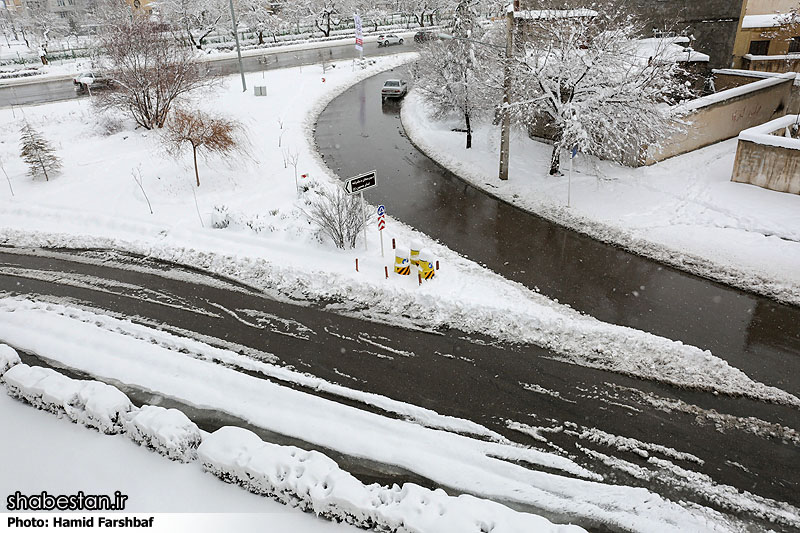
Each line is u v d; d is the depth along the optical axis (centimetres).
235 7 5525
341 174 2309
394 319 1310
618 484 858
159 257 1652
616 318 1279
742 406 1005
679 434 947
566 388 1063
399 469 900
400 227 1794
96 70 3831
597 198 1916
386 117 3200
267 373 1136
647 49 2425
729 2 2644
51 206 2012
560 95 1961
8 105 3484
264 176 2236
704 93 2653
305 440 965
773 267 1435
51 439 934
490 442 945
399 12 7525
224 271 1559
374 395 1062
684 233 1639
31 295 1480
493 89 2309
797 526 782
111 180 2192
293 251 1639
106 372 1154
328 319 1319
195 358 1190
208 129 2097
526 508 823
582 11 1961
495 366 1134
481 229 1766
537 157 2350
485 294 1383
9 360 1095
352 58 4834
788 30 2919
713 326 1240
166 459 879
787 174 1772
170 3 5144
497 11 2942
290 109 3256
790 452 905
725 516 799
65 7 7125
